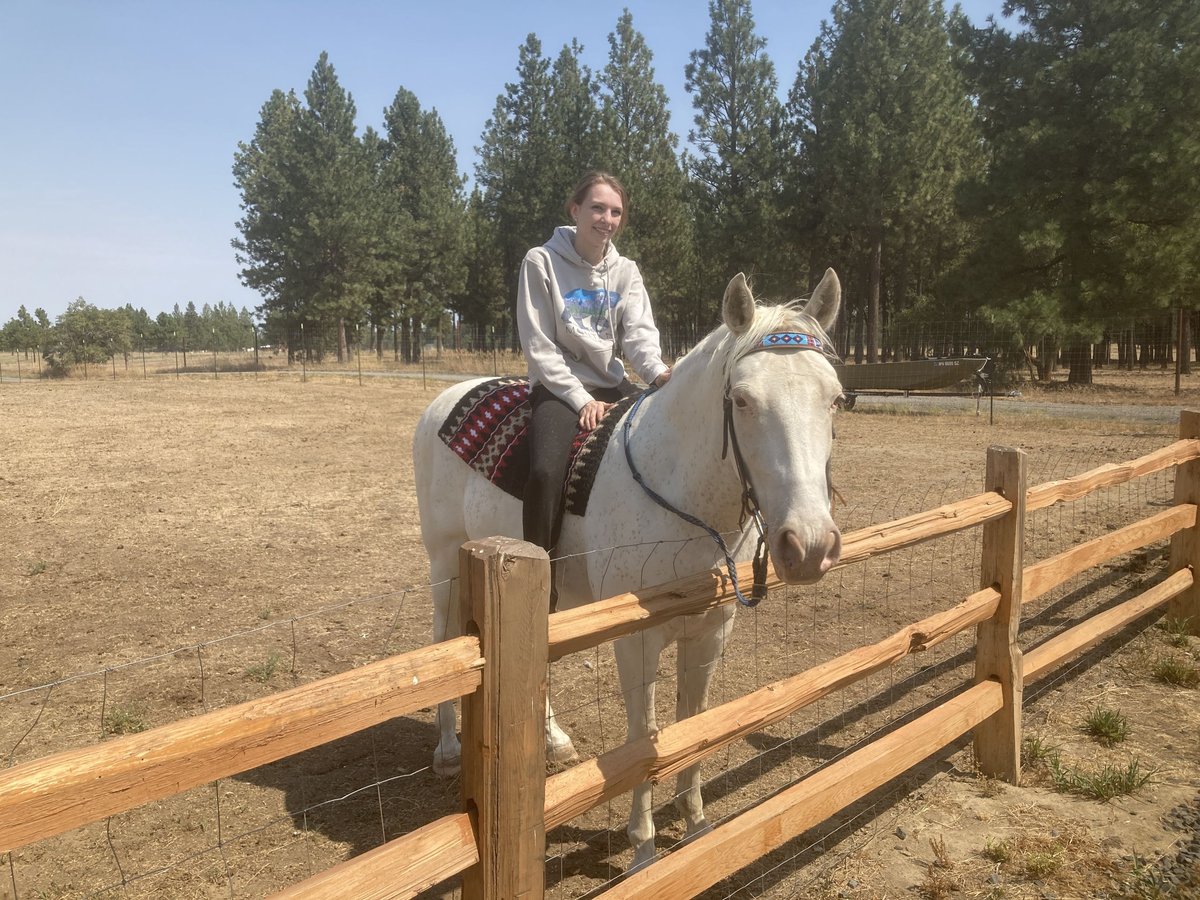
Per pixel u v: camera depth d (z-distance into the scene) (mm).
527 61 41969
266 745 1231
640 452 2512
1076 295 20812
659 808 3059
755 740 3586
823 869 2666
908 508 7719
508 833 1528
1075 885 2561
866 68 29094
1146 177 20094
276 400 20500
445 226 45750
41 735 3520
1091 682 4039
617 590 2535
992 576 3154
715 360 2219
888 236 30344
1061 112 21688
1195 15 20016
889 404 18031
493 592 1446
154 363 44438
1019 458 3078
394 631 4824
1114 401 18594
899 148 28016
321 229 39469
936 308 25750
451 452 3211
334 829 2920
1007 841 2789
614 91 38438
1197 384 22953
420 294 46625
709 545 2389
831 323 2234
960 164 30203
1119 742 3453
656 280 37500
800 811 2303
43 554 6449
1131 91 19953
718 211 33812
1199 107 19516
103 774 1078
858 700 3959
